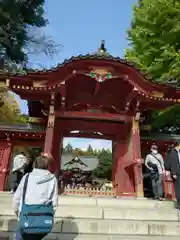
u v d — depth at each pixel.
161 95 10.45
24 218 3.77
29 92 10.51
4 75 9.90
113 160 12.70
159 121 15.59
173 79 12.12
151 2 15.41
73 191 10.95
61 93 10.34
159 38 14.76
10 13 19.92
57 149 11.55
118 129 12.21
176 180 7.33
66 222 6.04
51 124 10.59
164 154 12.76
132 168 11.47
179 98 10.72
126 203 7.73
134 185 11.37
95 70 9.79
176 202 7.80
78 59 9.56
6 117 23.05
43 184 4.04
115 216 6.75
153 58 15.60
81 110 11.53
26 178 4.09
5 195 8.23
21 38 22.09
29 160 11.20
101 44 11.53
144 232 6.09
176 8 14.05
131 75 10.09
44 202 3.92
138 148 10.66
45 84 10.02
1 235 5.52
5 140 12.90
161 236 5.97
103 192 11.16
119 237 5.66
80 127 12.02
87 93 11.59
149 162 9.19
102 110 11.62
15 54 21.56
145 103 11.26
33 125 12.88
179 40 14.23
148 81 10.16
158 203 7.76
